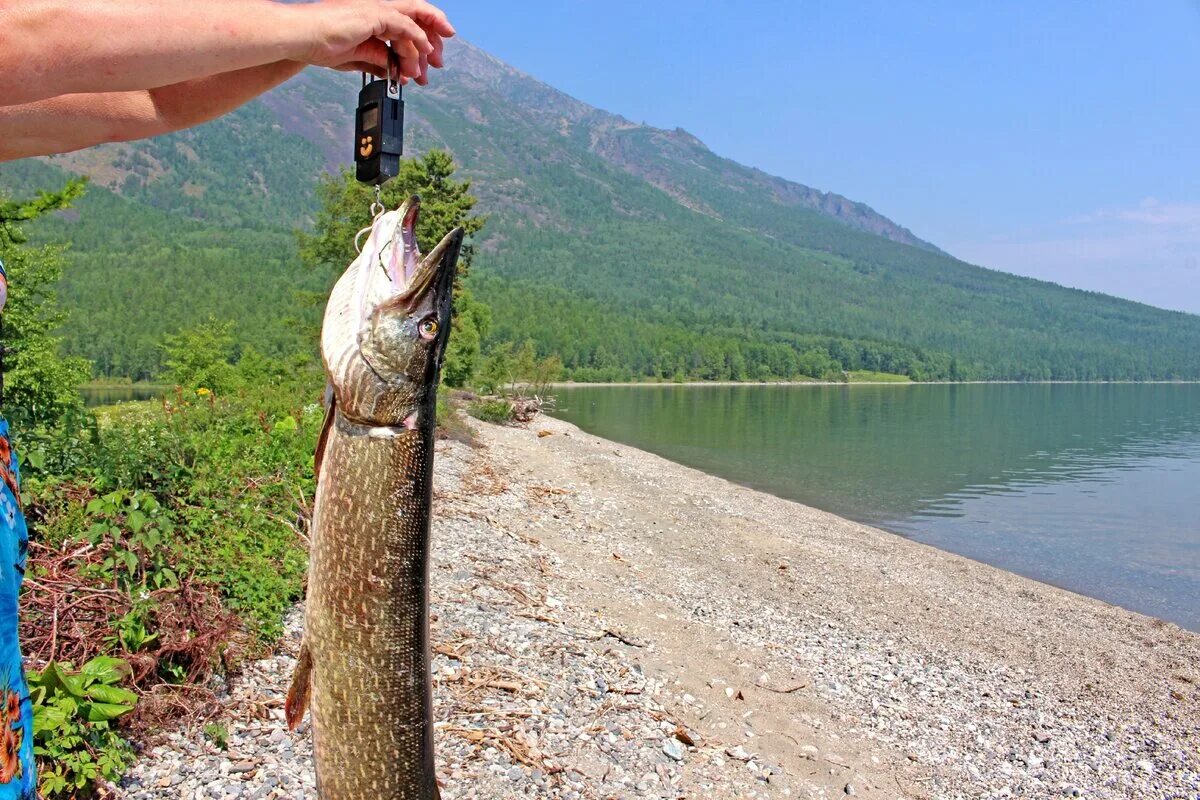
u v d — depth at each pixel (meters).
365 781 2.41
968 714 9.25
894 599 14.36
